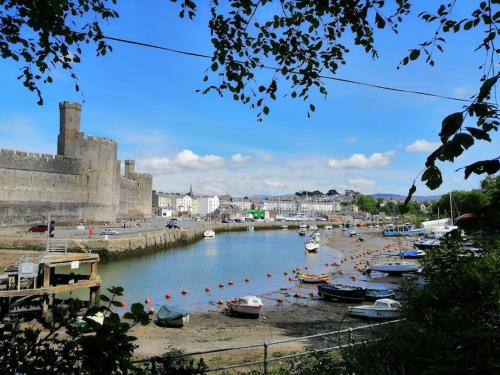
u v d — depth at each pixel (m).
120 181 96.31
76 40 6.82
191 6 6.53
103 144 75.81
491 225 3.03
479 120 2.98
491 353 4.13
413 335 4.98
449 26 4.54
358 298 30.55
